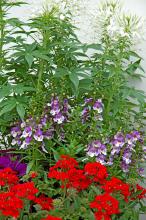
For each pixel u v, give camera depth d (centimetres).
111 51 211
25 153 204
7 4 209
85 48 207
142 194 189
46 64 213
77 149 193
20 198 163
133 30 204
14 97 201
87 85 209
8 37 212
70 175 171
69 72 204
